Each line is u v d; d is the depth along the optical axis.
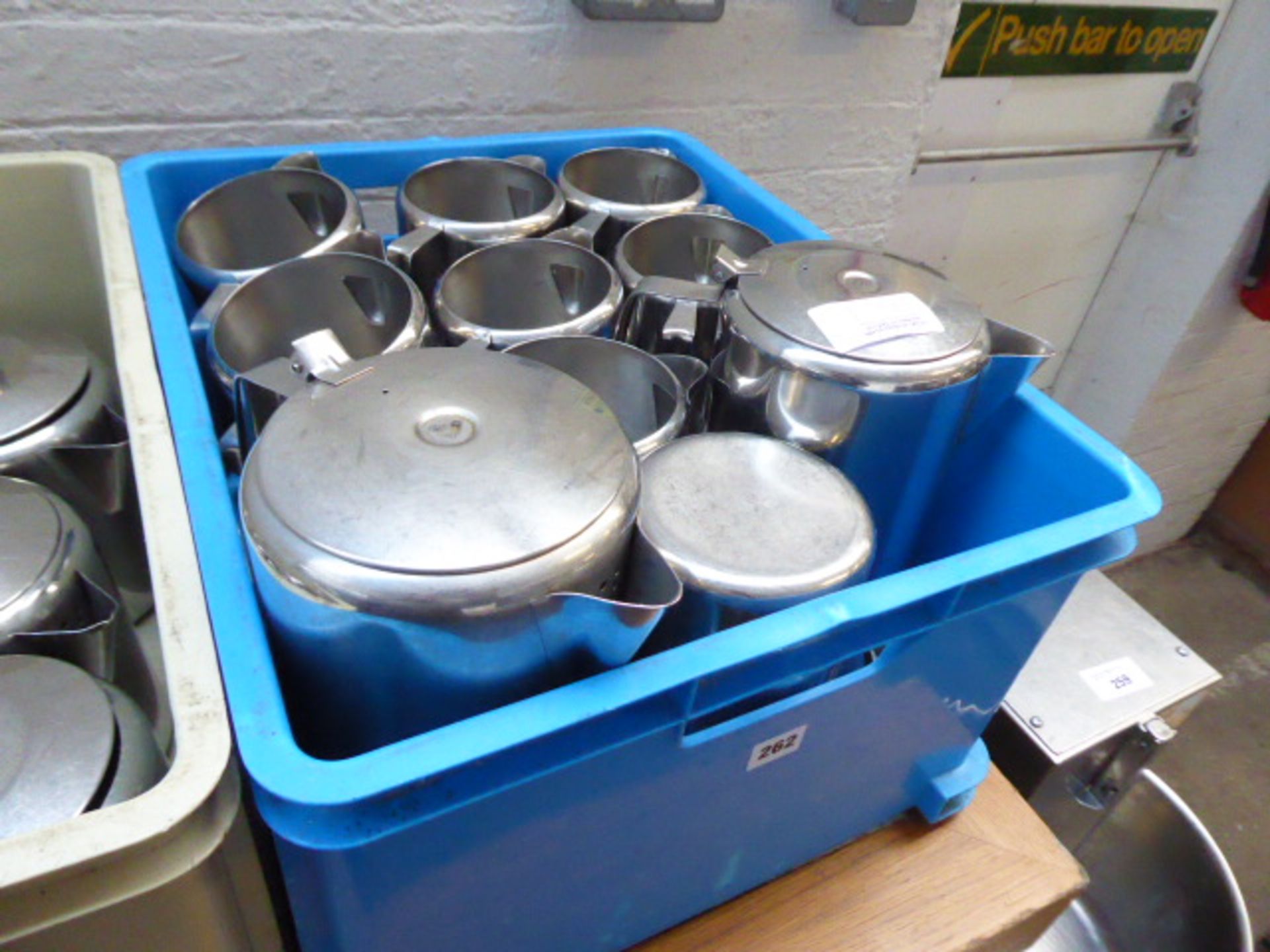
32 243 0.63
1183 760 1.50
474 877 0.38
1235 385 1.72
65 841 0.26
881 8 0.95
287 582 0.30
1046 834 0.63
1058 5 1.24
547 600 0.30
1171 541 2.03
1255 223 1.43
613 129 0.88
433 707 0.34
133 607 0.57
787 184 1.09
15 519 0.44
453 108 0.86
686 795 0.43
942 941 0.56
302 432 0.34
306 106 0.80
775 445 0.46
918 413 0.48
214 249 0.63
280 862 0.37
